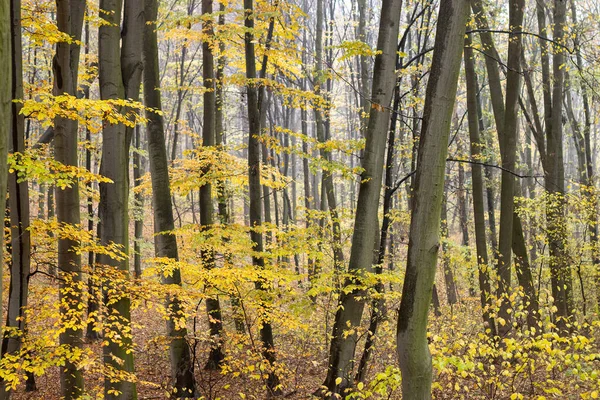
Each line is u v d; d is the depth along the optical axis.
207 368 9.81
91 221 13.41
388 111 7.96
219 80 10.51
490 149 16.69
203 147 10.48
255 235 9.52
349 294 7.86
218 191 11.95
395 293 8.71
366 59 15.54
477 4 10.91
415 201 3.58
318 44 17.81
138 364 10.40
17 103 4.85
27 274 5.30
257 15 8.91
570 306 11.92
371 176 8.01
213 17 8.85
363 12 17.56
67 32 5.61
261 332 8.79
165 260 7.16
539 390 6.01
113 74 6.30
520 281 10.37
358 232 8.05
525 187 23.41
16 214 5.16
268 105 18.06
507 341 4.97
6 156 1.64
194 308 7.29
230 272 7.07
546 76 12.48
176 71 21.03
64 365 5.56
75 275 5.83
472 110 11.23
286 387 8.38
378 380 4.77
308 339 9.95
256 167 9.53
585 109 15.85
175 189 10.38
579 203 11.80
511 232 9.90
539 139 12.78
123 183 6.54
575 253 12.30
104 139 6.44
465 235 19.48
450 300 15.84
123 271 6.24
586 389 5.62
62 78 5.62
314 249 9.56
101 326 5.57
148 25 8.38
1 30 1.58
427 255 3.55
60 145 5.79
